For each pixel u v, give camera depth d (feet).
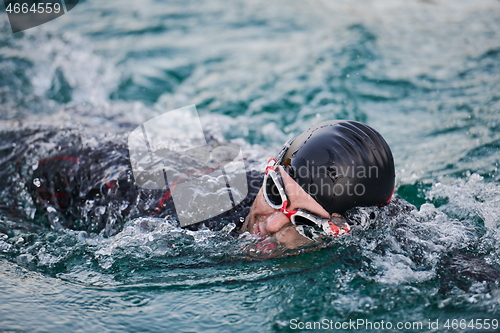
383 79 32.37
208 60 37.19
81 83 33.50
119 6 48.85
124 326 11.12
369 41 38.29
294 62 35.58
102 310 11.75
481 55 34.94
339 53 36.14
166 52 38.65
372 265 13.14
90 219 16.55
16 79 33.12
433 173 21.15
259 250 14.20
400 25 43.42
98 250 14.87
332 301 11.95
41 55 37.01
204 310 11.84
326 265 13.37
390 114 28.09
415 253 13.51
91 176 16.98
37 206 17.76
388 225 14.21
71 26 43.42
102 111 25.07
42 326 10.89
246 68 35.37
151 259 14.23
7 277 13.23
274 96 30.96
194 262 13.99
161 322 11.33
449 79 31.63
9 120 23.38
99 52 38.45
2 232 16.17
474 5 49.29
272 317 11.49
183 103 30.96
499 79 30.55
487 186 18.90
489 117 25.67
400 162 22.75
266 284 12.84
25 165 18.35
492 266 13.04
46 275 13.52
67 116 23.08
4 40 38.91
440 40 39.09
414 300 11.82
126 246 14.82
